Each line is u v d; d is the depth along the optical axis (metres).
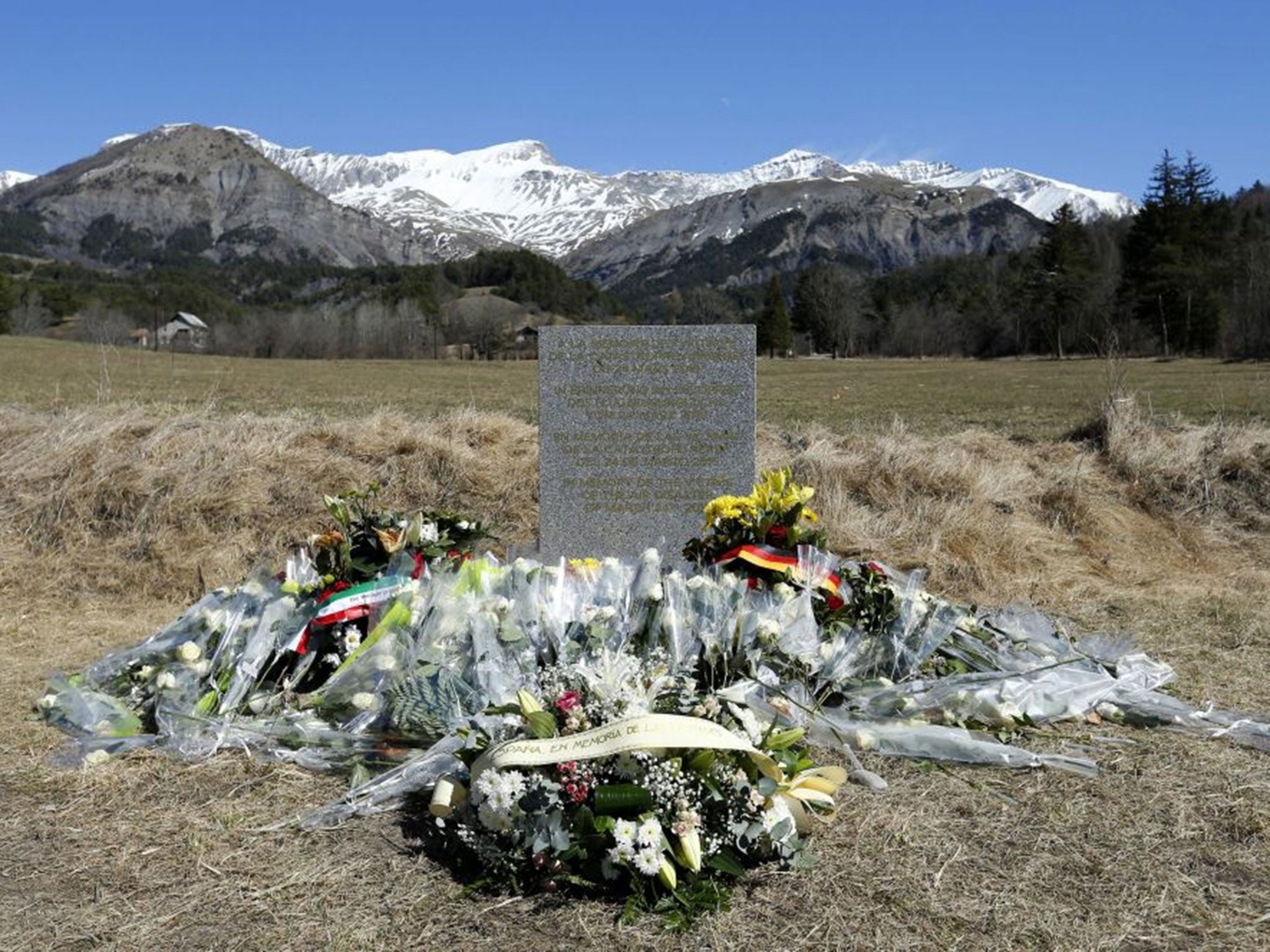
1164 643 6.52
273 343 81.69
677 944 3.29
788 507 5.71
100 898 3.54
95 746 4.78
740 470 7.93
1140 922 3.40
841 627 5.31
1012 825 4.05
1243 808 4.15
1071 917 3.42
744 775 3.63
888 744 4.75
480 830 3.70
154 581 8.42
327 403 24.20
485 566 5.36
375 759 4.59
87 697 5.12
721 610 5.00
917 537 9.02
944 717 5.04
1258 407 22.39
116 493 9.03
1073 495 9.84
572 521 8.02
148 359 55.59
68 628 7.21
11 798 4.30
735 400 7.89
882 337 94.00
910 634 5.40
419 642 4.91
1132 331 71.56
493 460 10.39
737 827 3.59
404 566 5.35
